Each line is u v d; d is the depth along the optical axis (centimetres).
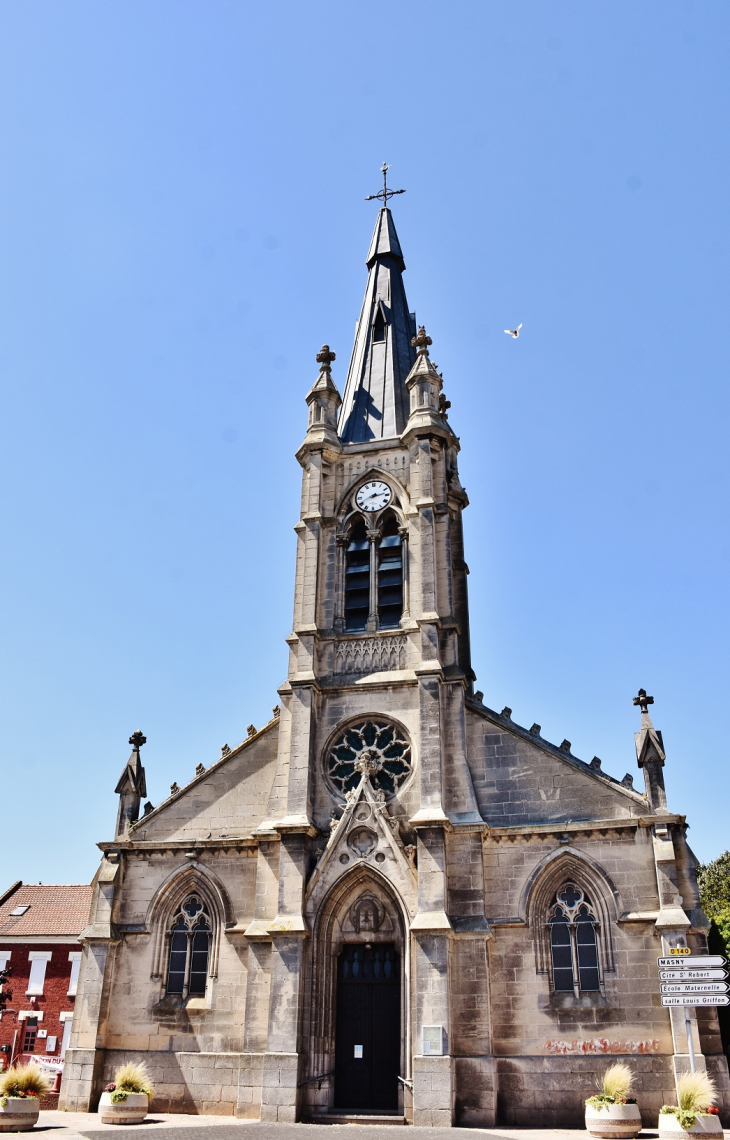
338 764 3897
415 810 3700
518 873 3541
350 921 3600
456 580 4716
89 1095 3506
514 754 3759
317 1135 2759
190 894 3856
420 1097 3152
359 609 4222
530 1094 3234
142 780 4134
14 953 5666
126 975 3747
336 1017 3516
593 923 3438
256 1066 3403
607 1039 3259
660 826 3462
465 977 3362
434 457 4397
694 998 3002
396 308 5347
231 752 4053
